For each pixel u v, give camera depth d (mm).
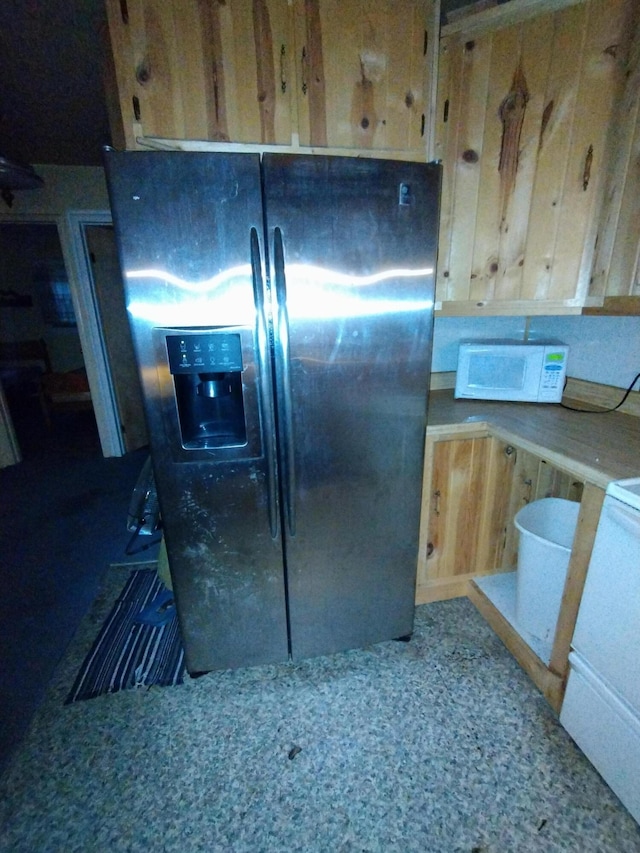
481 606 1855
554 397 1898
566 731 1348
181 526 1347
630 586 1054
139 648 1726
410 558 1588
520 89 1445
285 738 1357
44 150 2883
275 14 1190
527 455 1794
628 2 1271
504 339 2191
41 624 1883
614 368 1839
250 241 1130
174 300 1142
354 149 1338
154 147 1213
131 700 1495
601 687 1180
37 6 1469
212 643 1520
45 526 2713
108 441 3867
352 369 1301
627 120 1349
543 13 1358
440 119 1483
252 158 1084
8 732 1387
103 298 3637
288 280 1182
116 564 2312
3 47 1708
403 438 1421
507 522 1897
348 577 1536
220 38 1178
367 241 1205
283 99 1251
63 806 1178
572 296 1574
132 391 4051
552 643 1530
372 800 1185
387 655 1667
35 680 1589
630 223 1392
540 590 1521
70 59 1811
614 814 1135
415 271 1266
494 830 1111
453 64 1449
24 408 5875
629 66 1315
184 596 1436
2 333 5938
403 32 1283
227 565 1420
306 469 1360
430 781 1229
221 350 1191
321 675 1583
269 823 1137
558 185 1501
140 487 1803
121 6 1114
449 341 2197
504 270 1622
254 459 1310
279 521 1397
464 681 1550
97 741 1354
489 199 1556
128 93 1166
